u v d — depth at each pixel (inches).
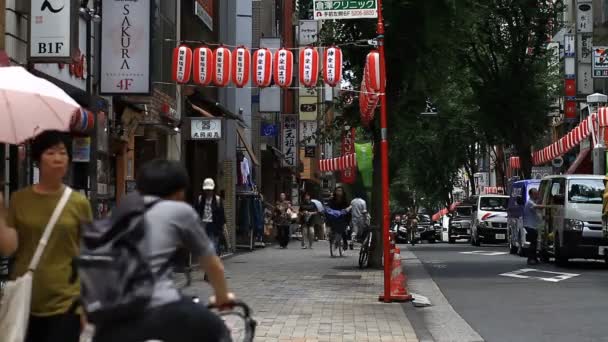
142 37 767.1
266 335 487.2
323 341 468.8
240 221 1451.8
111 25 765.3
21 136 307.1
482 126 1945.1
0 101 304.5
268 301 654.5
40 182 278.1
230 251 1366.9
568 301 658.8
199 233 211.5
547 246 1055.6
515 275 893.2
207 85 829.8
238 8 1451.8
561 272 927.0
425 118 1025.5
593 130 1194.6
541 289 748.0
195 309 201.5
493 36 1857.8
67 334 271.7
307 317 564.4
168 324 195.9
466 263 1108.5
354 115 989.8
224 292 218.1
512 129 1909.4
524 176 1925.4
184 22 1135.0
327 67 812.6
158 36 964.0
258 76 806.5
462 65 1149.7
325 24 971.3
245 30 1457.9
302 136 2583.7
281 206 1566.2
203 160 1325.0
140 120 915.4
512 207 1360.7
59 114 311.7
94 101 705.6
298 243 1843.0
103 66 765.3
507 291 738.8
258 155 1793.8
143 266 195.9
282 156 2135.8
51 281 271.0
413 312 607.2
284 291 730.2
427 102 995.9
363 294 709.3
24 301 263.4
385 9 888.3
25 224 271.4
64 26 595.5
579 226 975.0
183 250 214.5
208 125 1116.5
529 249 1061.1
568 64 1873.8
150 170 218.7
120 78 765.3
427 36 889.5
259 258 1205.7
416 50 910.4
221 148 1379.2
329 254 1316.4
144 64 765.3
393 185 3437.5
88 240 202.5
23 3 602.5
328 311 596.4
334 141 1054.4
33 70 616.4
